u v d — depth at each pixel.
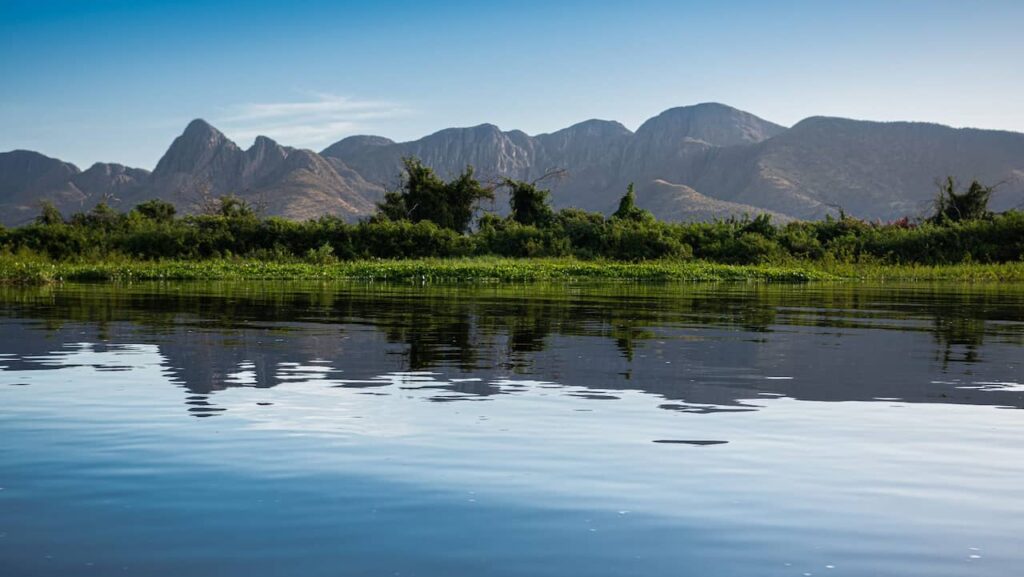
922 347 10.25
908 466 4.82
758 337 11.32
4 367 8.23
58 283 28.83
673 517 3.96
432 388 7.14
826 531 3.80
